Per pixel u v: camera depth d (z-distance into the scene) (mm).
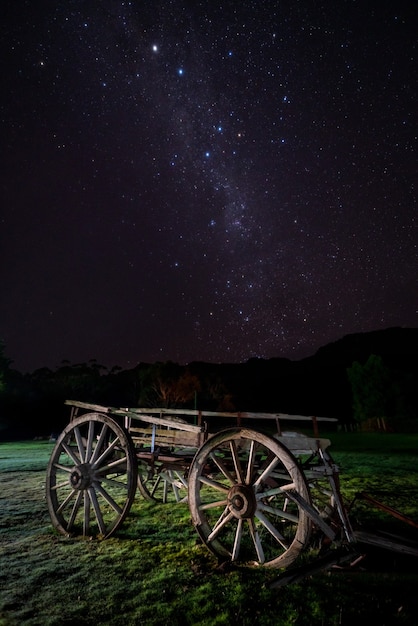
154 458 6129
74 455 6070
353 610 3656
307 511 4461
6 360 34594
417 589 4059
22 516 6777
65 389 41438
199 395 39750
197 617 3582
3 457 16328
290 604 3762
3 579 4324
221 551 4938
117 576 4387
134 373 52219
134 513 6930
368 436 30219
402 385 40625
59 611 3682
